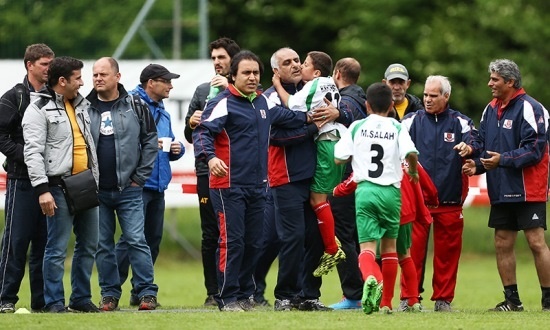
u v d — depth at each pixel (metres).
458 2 126.75
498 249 44.81
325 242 41.78
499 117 44.00
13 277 41.62
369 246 39.41
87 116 41.09
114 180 43.34
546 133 43.41
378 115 40.00
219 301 41.75
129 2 85.12
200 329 33.94
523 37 115.81
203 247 48.41
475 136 44.50
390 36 124.75
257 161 40.22
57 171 40.19
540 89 115.25
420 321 36.75
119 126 43.28
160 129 48.28
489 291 63.53
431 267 81.94
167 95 48.41
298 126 40.78
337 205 45.09
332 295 60.34
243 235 40.31
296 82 42.78
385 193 39.47
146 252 43.94
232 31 133.75
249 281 41.56
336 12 131.50
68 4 83.62
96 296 57.09
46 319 36.69
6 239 41.66
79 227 41.16
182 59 86.62
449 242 43.84
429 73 118.44
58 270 40.62
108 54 83.81
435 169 43.88
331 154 41.50
